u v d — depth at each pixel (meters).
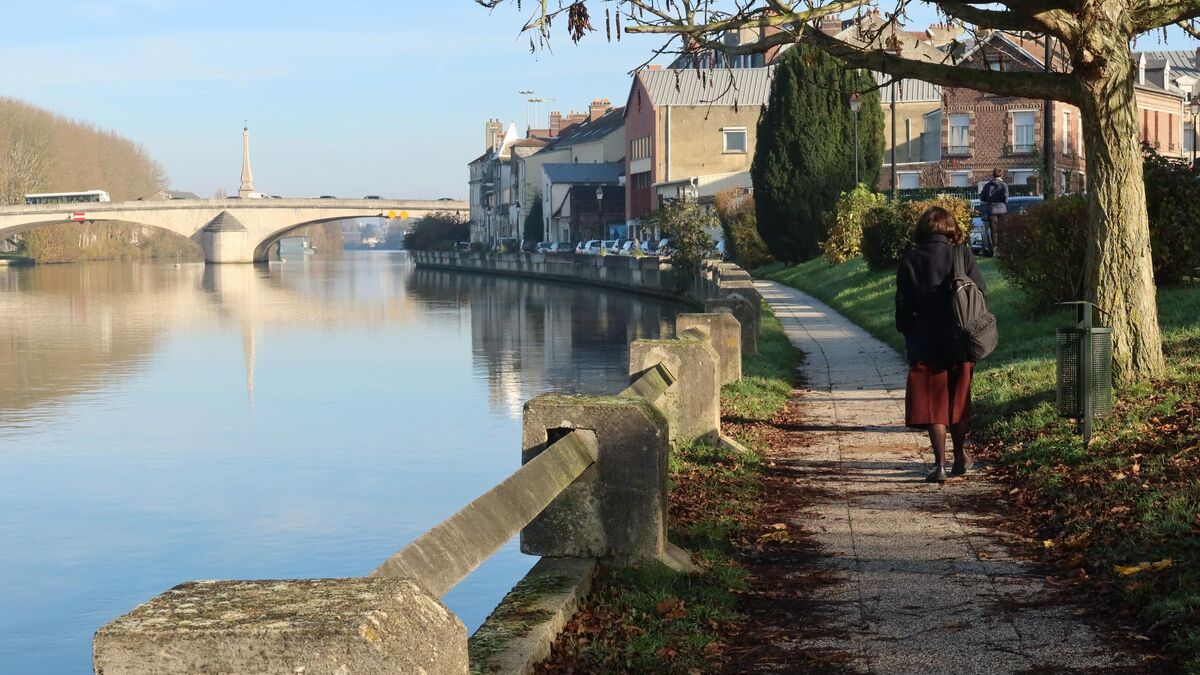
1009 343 17.59
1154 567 6.52
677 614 6.27
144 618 2.99
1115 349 11.52
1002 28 11.31
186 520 16.03
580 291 70.88
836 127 54.41
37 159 156.75
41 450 22.12
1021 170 64.38
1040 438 10.30
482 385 29.83
